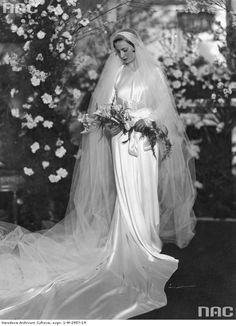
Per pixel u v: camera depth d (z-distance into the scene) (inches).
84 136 195.0
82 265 175.0
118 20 250.4
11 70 225.1
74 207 198.7
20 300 154.7
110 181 192.7
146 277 167.0
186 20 264.1
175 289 168.1
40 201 231.5
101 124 182.2
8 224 198.8
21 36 223.8
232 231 242.2
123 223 178.2
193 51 263.4
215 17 249.1
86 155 193.9
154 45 265.7
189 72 261.9
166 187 197.8
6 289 161.5
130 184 179.8
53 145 229.5
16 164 230.2
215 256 204.2
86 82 251.9
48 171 229.3
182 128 198.7
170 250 212.4
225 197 264.5
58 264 175.3
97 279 165.8
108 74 188.5
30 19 216.5
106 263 173.9
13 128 228.7
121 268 171.5
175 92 261.7
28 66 219.0
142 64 183.8
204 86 261.3
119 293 157.0
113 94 186.1
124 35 181.0
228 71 255.0
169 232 213.3
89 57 244.5
